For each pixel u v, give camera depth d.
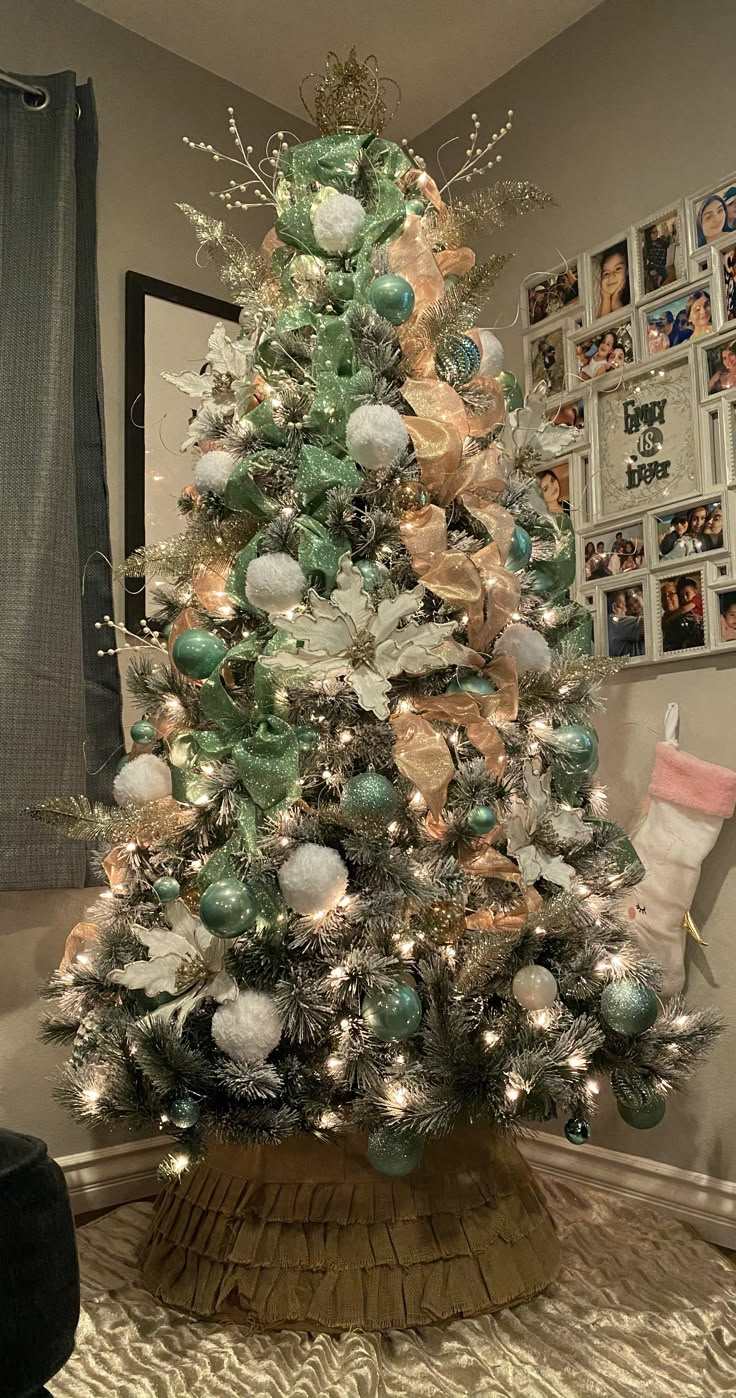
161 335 2.30
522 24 2.32
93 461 2.10
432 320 1.54
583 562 2.19
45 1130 1.95
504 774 1.53
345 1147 1.47
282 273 1.71
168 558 1.62
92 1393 1.29
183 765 1.48
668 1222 1.82
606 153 2.23
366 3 2.24
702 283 1.99
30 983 1.95
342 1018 1.38
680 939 1.87
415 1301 1.41
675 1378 1.32
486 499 1.58
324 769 1.45
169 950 1.39
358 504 1.57
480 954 1.37
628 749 2.08
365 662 1.34
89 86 2.13
